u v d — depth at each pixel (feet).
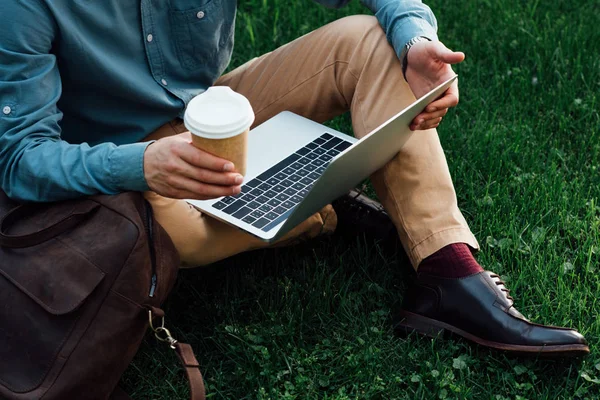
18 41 6.40
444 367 7.35
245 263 8.62
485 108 10.84
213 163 5.97
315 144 7.91
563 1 12.88
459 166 9.75
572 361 7.40
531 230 8.91
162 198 7.07
